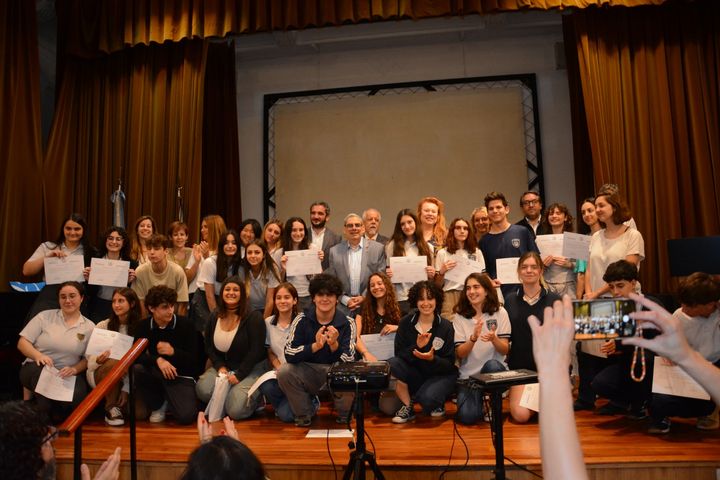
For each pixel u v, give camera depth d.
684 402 3.20
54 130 6.17
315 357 3.76
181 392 3.97
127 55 6.41
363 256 4.55
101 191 6.29
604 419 3.64
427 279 4.24
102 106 6.45
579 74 6.22
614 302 1.15
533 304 3.81
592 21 5.86
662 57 5.75
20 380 4.16
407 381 3.81
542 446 0.86
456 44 6.77
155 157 6.18
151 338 4.07
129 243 4.60
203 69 6.15
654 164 5.66
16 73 5.66
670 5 5.80
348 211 6.74
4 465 1.15
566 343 0.91
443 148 6.67
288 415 3.85
